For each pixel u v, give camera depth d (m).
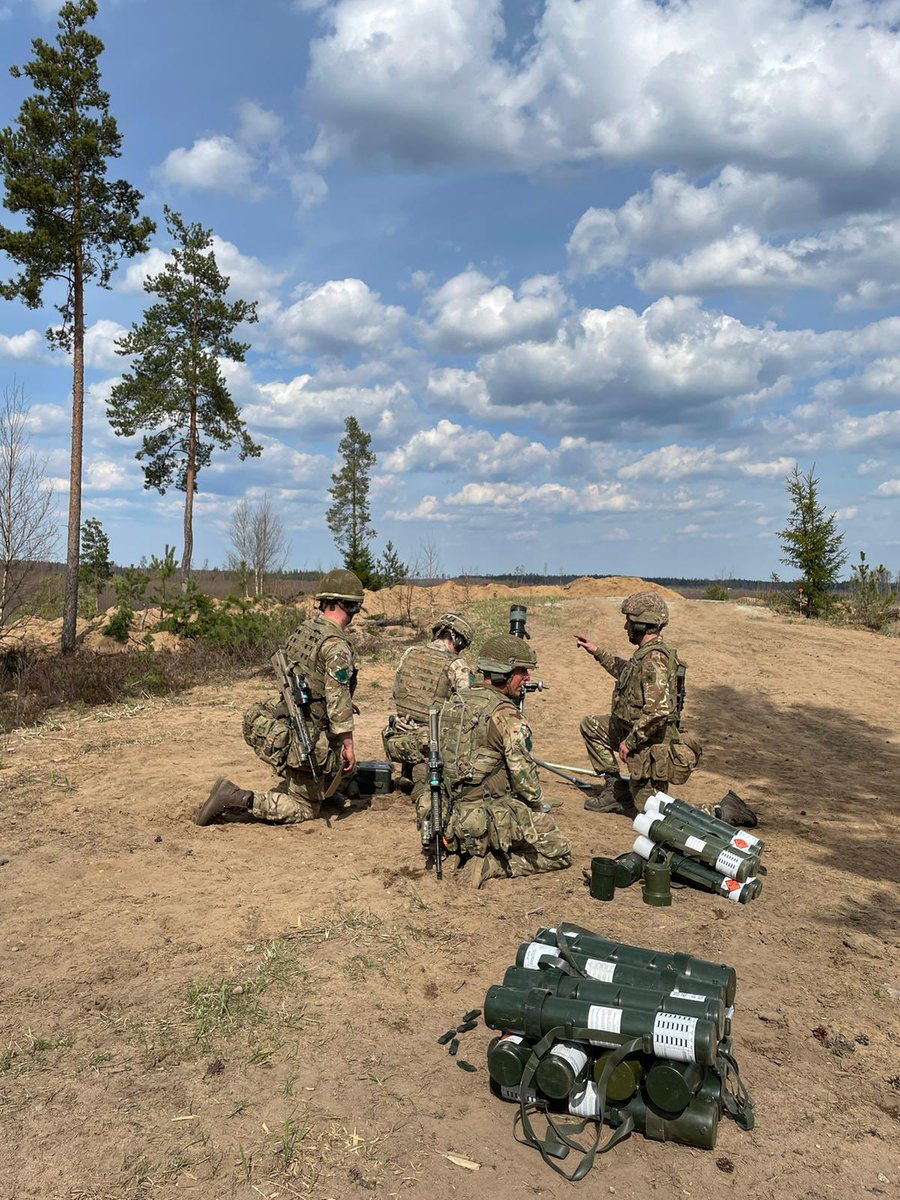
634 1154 2.82
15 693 10.88
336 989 3.77
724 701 11.46
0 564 15.45
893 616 18.61
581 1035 2.95
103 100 21.02
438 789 5.05
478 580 29.17
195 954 4.11
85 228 20.66
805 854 5.83
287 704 5.90
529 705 10.98
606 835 6.13
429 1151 2.78
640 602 6.15
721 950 4.24
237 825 6.07
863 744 9.50
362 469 50.47
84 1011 3.59
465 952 4.14
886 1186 2.68
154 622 19.42
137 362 31.73
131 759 7.80
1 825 5.95
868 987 3.94
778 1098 3.09
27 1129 2.84
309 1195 2.57
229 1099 3.01
